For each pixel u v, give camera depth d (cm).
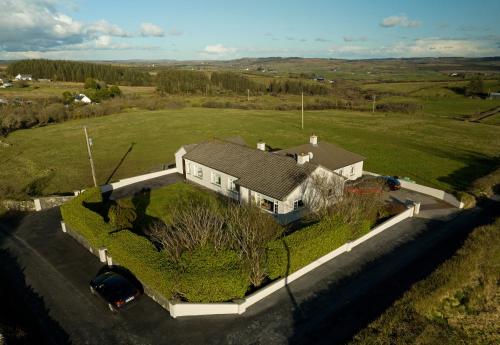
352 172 4231
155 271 1916
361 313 1914
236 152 3784
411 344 1659
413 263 2394
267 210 3142
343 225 2469
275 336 1755
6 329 1703
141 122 8262
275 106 11444
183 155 4138
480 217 3123
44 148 6028
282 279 2123
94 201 3144
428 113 10125
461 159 5250
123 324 1845
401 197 3628
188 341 1728
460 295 2098
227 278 1872
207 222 2303
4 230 2872
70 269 2338
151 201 3528
